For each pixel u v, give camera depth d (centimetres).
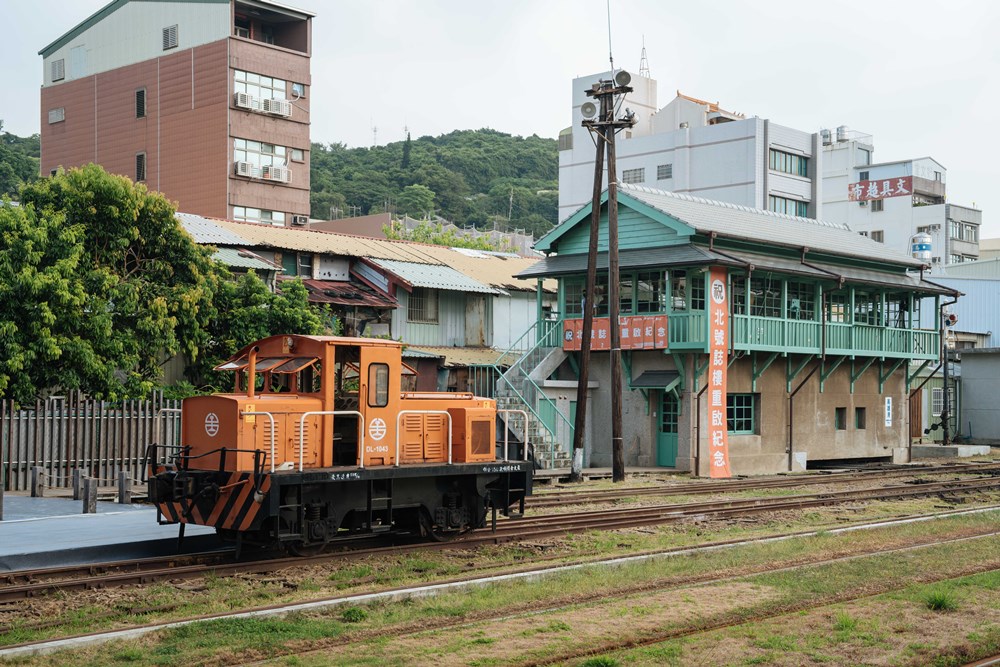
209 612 1099
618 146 7306
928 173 8594
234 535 1516
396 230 6694
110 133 5966
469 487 1681
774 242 3219
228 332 2809
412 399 1628
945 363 4753
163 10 5694
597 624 1048
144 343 2569
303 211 5772
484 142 16538
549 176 15962
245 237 3309
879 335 3684
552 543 1639
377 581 1313
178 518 1471
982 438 5034
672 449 3166
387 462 1557
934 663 945
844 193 8631
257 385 1562
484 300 3784
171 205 2709
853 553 1567
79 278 2469
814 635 1020
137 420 2431
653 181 7094
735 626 1059
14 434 2217
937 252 8156
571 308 3375
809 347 3356
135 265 2717
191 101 5547
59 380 2347
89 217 2567
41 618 1062
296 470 1404
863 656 951
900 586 1297
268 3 5544
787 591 1232
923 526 1875
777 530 1847
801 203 7019
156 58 5722
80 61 6188
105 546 1427
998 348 4981
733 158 6719
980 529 1852
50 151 6316
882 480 2953
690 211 3234
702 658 929
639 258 3092
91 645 943
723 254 3017
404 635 1009
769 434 3353
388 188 12512
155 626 1003
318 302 3144
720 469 3066
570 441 3259
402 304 3491
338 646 968
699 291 3130
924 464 3769
